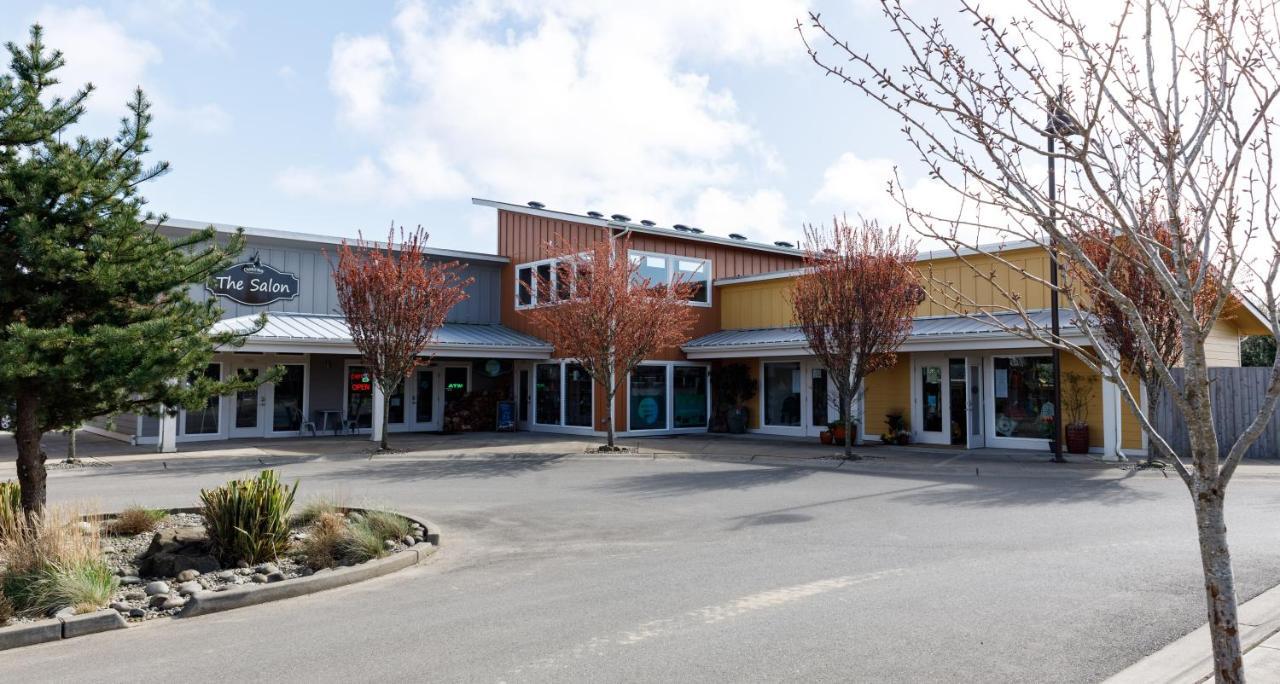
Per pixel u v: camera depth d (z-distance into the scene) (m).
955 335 18.72
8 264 7.59
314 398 24.25
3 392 7.67
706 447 20.20
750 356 23.30
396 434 24.75
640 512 11.20
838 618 6.03
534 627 5.93
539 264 25.62
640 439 22.72
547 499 12.45
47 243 7.43
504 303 27.23
